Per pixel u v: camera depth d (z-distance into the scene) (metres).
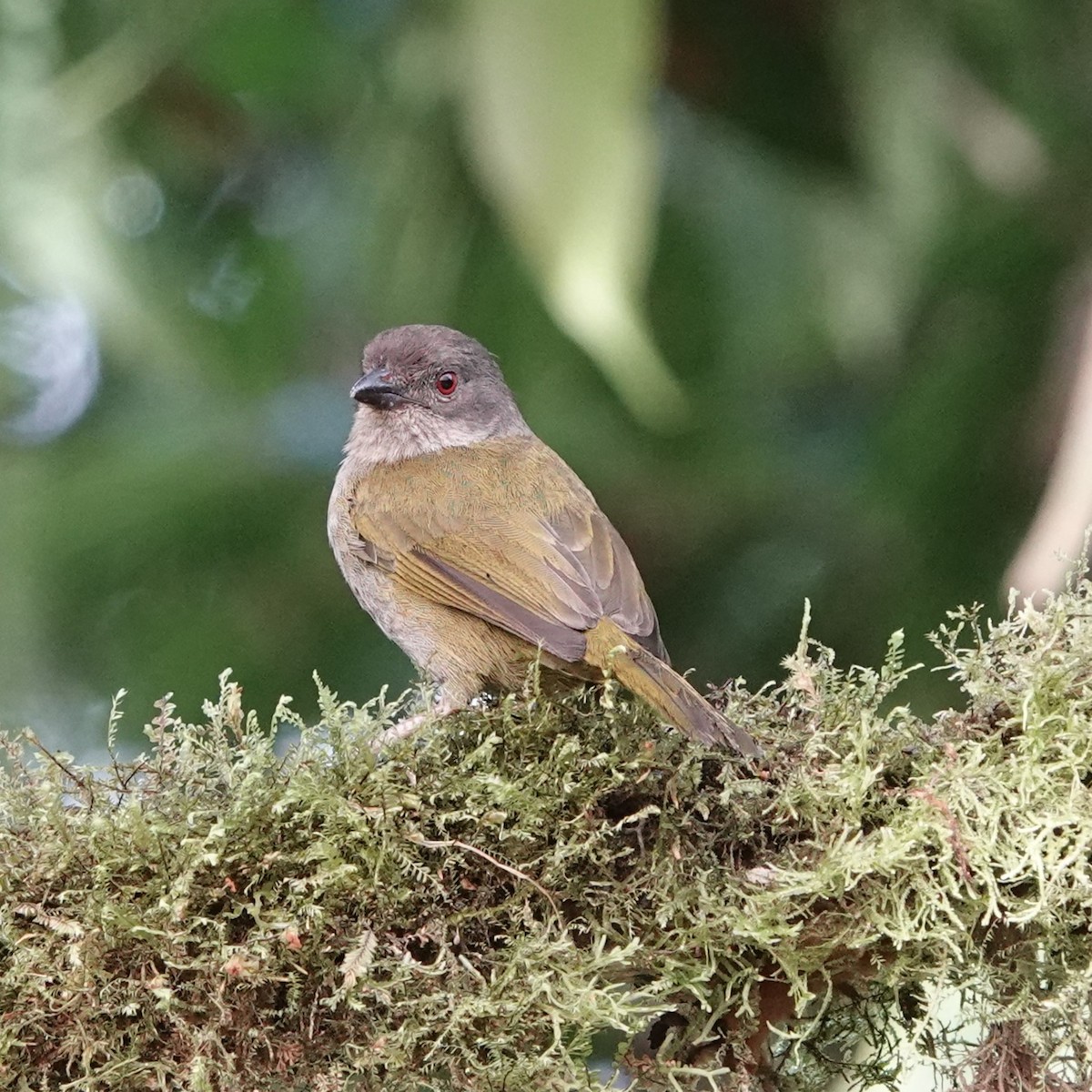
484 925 6.62
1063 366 11.75
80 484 12.02
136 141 12.76
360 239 12.34
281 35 12.23
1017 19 12.01
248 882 6.50
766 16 11.85
